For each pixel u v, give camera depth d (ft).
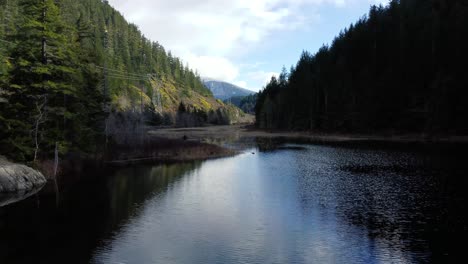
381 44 341.62
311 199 86.22
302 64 474.08
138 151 170.71
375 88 297.33
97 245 57.00
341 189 96.73
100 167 137.80
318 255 53.26
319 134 341.62
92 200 85.46
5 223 67.72
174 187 100.89
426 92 269.64
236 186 102.27
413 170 122.62
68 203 82.23
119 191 95.35
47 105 112.06
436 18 301.63
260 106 539.29
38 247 55.93
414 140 243.81
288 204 81.92
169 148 183.42
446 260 51.11
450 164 132.26
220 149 191.72
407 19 335.88
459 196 85.76
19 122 100.63
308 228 65.21
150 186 102.06
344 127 327.47
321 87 377.09
